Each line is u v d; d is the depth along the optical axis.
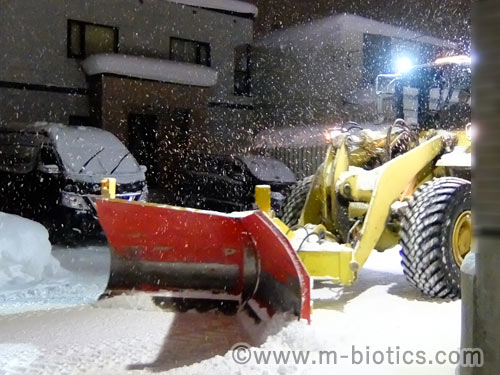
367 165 6.48
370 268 7.40
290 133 22.02
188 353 4.43
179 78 19.16
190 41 21.06
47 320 5.35
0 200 11.76
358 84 22.41
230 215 5.28
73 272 8.08
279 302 4.84
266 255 5.00
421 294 5.89
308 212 6.35
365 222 5.48
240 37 22.19
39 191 11.12
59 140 11.33
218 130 21.84
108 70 17.78
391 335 4.56
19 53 17.36
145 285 5.73
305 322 4.43
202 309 5.57
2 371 4.08
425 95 7.20
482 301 2.43
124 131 18.27
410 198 5.97
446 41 25.00
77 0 18.30
